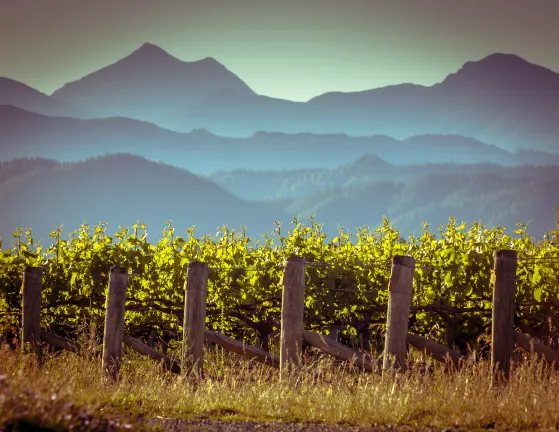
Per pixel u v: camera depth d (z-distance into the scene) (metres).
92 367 37.00
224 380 33.06
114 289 36.72
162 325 46.31
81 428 22.12
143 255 47.16
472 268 40.81
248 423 27.44
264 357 37.03
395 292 32.16
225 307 44.47
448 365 33.78
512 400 27.52
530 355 32.44
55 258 48.53
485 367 31.66
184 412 29.80
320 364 33.97
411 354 39.97
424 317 41.97
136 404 30.80
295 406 29.39
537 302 39.44
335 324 43.22
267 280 44.47
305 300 43.31
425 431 26.03
